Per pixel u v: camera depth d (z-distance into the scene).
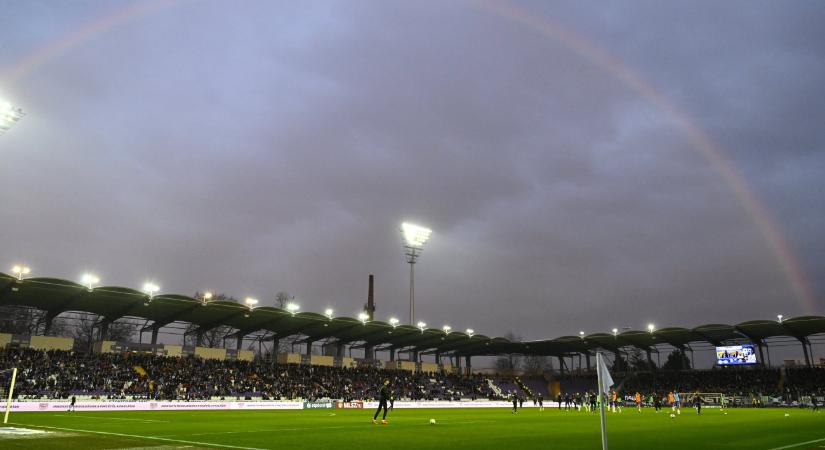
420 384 89.19
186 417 38.91
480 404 81.88
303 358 83.94
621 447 20.19
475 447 20.12
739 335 87.56
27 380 55.75
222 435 23.97
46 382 55.88
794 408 73.88
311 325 77.31
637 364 115.12
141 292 59.72
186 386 64.12
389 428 29.61
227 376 70.38
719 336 88.62
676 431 28.70
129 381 61.97
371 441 22.05
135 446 18.61
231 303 65.44
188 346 73.88
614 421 39.34
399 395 81.31
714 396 87.31
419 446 20.31
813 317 74.19
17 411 44.50
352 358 90.38
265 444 20.48
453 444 21.22
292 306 71.06
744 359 87.44
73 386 56.94
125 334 81.56
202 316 69.38
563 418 43.47
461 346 101.31
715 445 21.05
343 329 81.75
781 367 90.62
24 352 60.19
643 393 97.81
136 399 56.53
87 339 78.56
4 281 53.56
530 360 144.50
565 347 102.00
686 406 83.94
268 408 61.31
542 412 57.94
